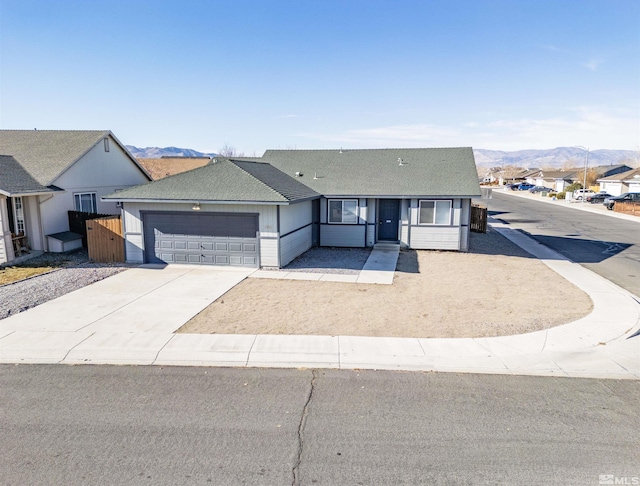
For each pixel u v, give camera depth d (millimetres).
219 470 5176
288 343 9109
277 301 12164
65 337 9391
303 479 5020
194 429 6047
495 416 6422
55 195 19125
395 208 21219
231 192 16188
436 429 6066
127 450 5566
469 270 16547
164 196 16234
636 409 6656
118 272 15555
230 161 18297
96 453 5508
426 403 6793
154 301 12047
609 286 14203
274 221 15969
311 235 20844
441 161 22641
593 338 9477
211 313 11047
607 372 7918
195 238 16641
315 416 6395
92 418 6336
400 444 5703
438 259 18641
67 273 15273
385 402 6820
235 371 7910
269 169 20875
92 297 12391
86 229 17891
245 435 5902
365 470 5180
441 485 4914
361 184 21234
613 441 5797
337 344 9070
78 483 4949
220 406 6680
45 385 7371
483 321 10562
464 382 7512
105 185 22797
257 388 7270
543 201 60188
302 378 7641
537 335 9633
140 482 4965
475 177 20828
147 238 16938
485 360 8367
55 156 20500
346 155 24562
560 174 92875
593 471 5168
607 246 23031
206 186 16719
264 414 6449
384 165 22875
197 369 7992
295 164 24109
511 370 7977
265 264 16281
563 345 9094
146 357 8469
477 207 28625
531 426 6156
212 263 16672
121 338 9352
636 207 41375
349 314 11062
